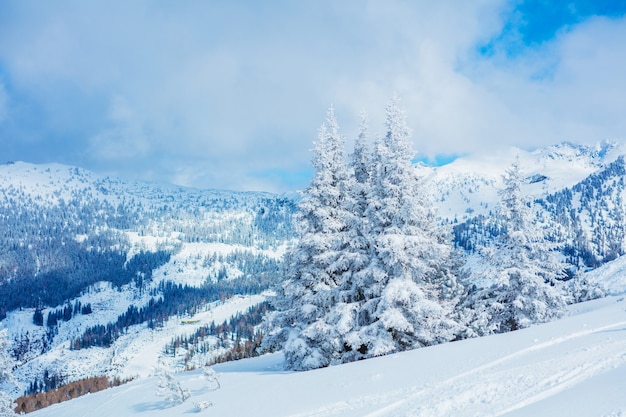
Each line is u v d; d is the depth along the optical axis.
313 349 24.34
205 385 21.30
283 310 28.69
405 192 22.81
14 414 23.44
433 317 22.69
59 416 23.11
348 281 25.12
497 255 29.66
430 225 30.64
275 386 16.94
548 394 8.51
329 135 27.45
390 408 10.28
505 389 9.48
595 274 90.75
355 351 23.75
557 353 11.89
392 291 21.62
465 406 8.99
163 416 16.09
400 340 22.75
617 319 16.72
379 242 22.14
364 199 25.55
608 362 9.83
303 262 26.95
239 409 14.01
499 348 15.02
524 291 28.14
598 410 6.50
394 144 23.31
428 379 12.37
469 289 36.34
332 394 13.35
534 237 29.16
